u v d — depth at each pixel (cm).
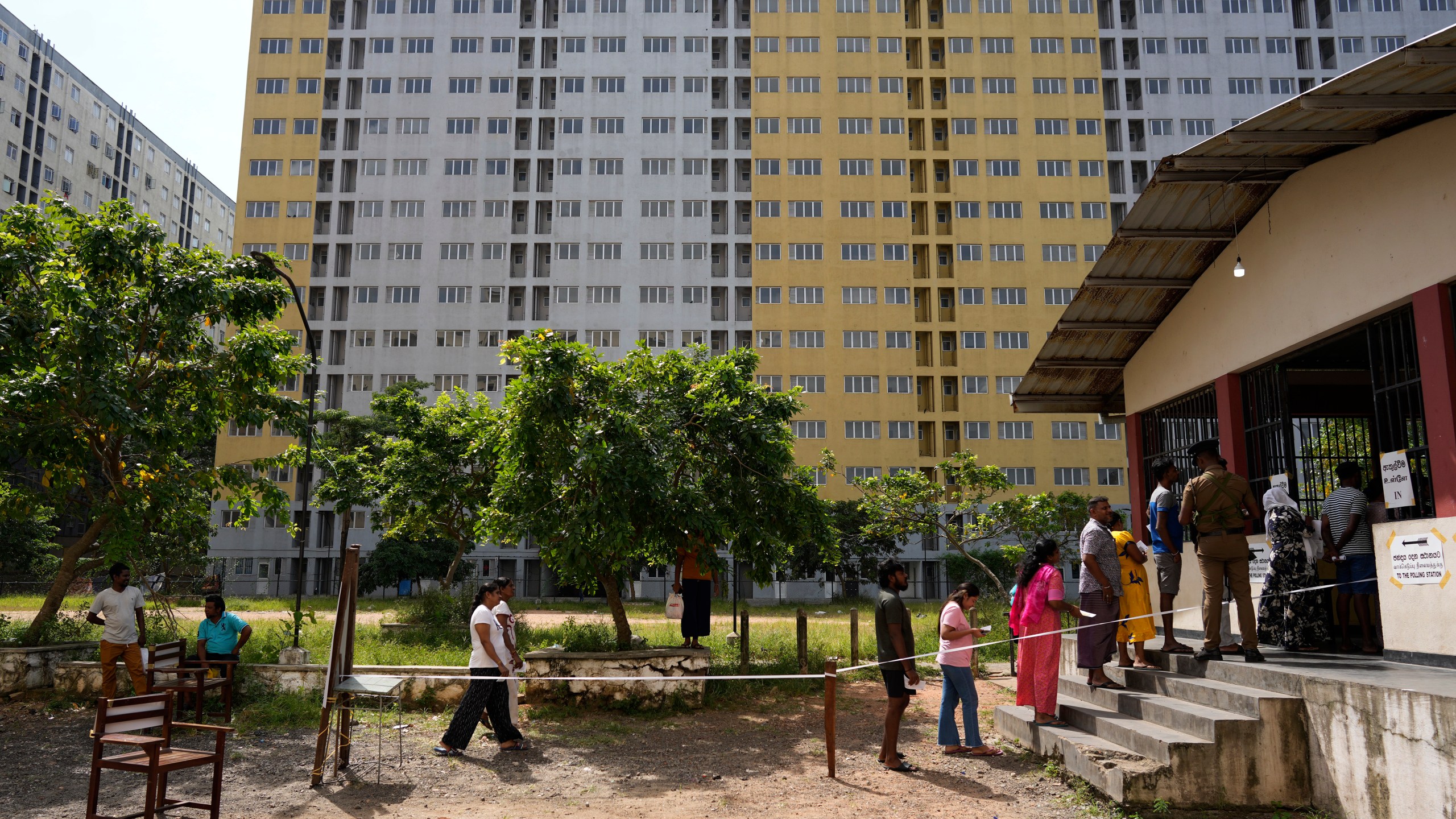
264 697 1148
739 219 6003
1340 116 816
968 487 2508
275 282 1388
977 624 1573
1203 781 675
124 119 8069
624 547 1231
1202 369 1172
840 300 5709
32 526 4528
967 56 5919
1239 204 1039
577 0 6150
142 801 727
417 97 5984
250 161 5881
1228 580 801
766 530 1375
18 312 1169
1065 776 778
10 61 6794
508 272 5812
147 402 1225
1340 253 908
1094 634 874
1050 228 5756
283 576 5428
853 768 846
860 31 5978
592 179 5941
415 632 1981
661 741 985
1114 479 5522
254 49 6006
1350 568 826
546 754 911
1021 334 5666
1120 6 6084
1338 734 650
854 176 5831
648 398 1366
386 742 952
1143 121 5931
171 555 1931
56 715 1100
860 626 2506
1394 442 864
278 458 1524
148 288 1237
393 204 5881
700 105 6028
